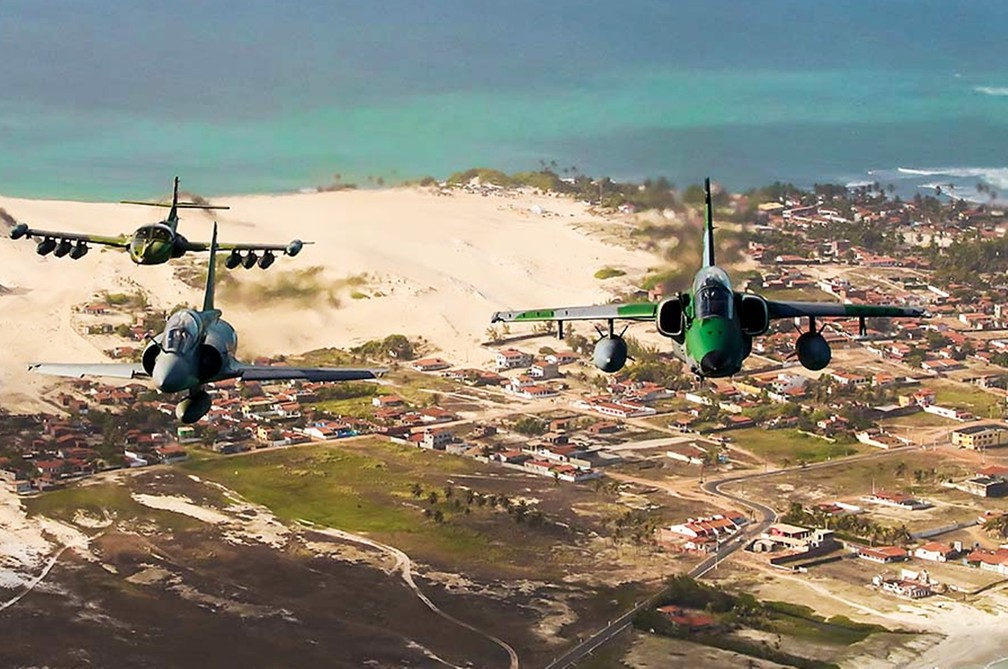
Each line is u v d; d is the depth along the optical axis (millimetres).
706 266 63938
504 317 65625
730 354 56844
